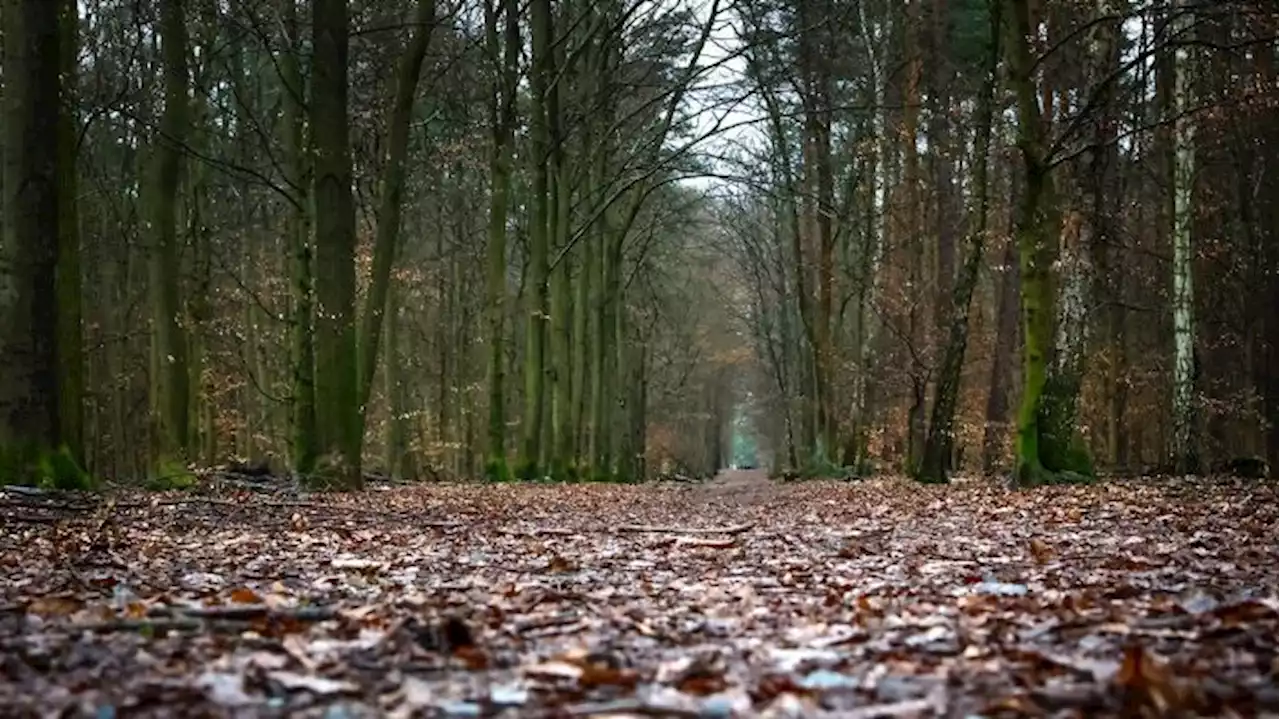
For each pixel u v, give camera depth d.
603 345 33.81
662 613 5.87
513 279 44.88
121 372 30.28
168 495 14.98
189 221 25.38
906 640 4.85
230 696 3.82
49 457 12.79
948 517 13.40
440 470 39.38
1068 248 19.86
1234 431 26.34
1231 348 26.73
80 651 4.57
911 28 29.44
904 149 30.47
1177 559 7.96
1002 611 5.61
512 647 4.79
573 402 32.34
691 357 59.84
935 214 31.23
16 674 4.16
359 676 4.20
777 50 29.92
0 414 12.68
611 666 4.38
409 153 30.09
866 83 31.72
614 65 30.33
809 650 4.72
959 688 3.86
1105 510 13.02
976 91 28.67
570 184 31.69
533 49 27.39
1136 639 4.61
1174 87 21.06
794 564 8.48
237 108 26.44
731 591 6.79
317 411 17.73
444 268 36.66
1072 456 19.52
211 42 21.98
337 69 17.34
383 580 7.52
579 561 8.92
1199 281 25.73
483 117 30.78
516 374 42.53
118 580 7.27
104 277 30.34
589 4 29.55
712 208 43.09
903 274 31.44
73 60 14.02
